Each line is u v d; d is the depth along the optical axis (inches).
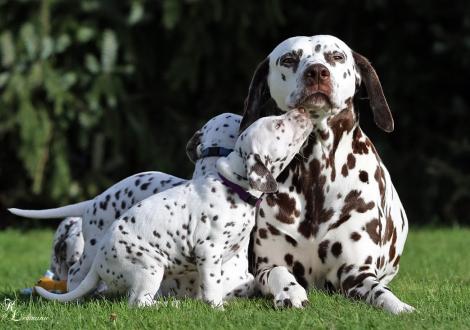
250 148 385.7
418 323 346.3
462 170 1017.5
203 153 421.1
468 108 1010.1
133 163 981.2
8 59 900.6
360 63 435.2
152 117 986.7
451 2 981.8
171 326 347.9
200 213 389.1
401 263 622.8
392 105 992.9
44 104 926.4
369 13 996.6
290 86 414.9
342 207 423.2
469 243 754.8
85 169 974.4
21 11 930.7
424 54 1007.6
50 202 992.2
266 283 412.8
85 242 440.8
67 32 916.0
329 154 421.4
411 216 991.6
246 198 391.9
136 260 391.5
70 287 438.9
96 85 911.7
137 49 949.8
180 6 901.8
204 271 388.5
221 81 991.0
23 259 701.3
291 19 1005.2
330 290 428.8
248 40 946.1
